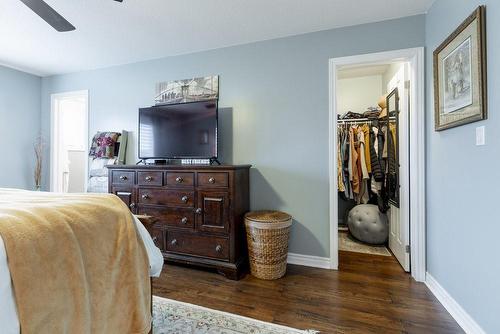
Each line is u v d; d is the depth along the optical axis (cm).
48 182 378
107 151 324
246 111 280
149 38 266
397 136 267
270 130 272
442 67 188
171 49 293
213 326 163
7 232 82
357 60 243
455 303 173
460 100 163
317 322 167
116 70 338
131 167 265
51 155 377
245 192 262
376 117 353
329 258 253
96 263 103
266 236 227
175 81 307
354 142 349
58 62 329
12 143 351
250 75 278
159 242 256
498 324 132
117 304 110
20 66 343
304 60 260
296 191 263
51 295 86
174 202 251
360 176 344
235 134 284
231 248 233
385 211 312
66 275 91
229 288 214
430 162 215
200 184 242
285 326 163
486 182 141
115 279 110
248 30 252
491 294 137
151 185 259
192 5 209
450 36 173
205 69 295
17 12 216
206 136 271
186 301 193
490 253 138
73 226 100
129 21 233
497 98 131
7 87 344
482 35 140
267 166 273
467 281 160
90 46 284
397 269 250
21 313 78
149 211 260
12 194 146
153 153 294
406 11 221
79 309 92
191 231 246
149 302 126
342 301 193
